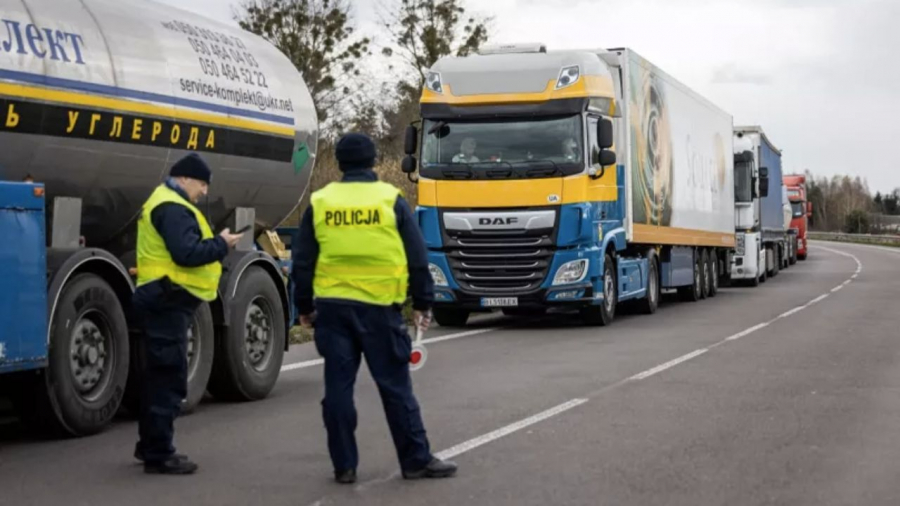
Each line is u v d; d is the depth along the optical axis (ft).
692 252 86.12
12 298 26.03
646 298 71.87
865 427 29.86
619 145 64.64
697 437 28.40
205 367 33.76
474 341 54.03
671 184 76.79
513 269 58.59
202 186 25.50
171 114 32.81
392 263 23.08
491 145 58.90
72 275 28.81
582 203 58.03
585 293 58.70
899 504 21.54
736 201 111.04
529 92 58.85
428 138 59.67
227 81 35.83
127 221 33.27
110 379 29.96
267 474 24.40
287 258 40.42
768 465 25.03
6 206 25.95
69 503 21.83
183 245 24.36
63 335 28.17
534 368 42.70
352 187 23.17
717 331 58.70
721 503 21.56
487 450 26.78
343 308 23.07
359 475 24.20
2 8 27.71
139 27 32.58
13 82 27.37
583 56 60.80
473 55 62.75
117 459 26.30
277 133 38.52
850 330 58.95
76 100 29.32
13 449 27.63
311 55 118.52
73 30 29.76
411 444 23.65
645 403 33.91
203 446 27.73
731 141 103.76
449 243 59.00
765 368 42.45
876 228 443.32
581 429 29.53
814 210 548.72
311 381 40.57
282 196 40.14
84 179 30.50
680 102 80.43
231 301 34.99
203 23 36.58
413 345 23.94
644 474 24.11
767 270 129.08
